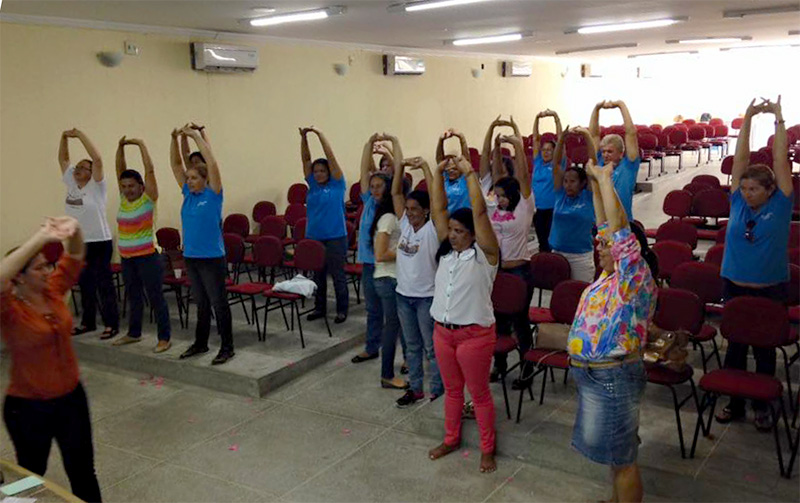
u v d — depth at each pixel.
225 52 7.91
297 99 9.10
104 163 7.03
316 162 5.99
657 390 4.46
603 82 18.09
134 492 3.69
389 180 4.73
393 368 4.88
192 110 7.84
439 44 10.65
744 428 3.90
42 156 6.48
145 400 4.92
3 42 6.09
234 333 5.88
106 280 5.80
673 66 19.48
